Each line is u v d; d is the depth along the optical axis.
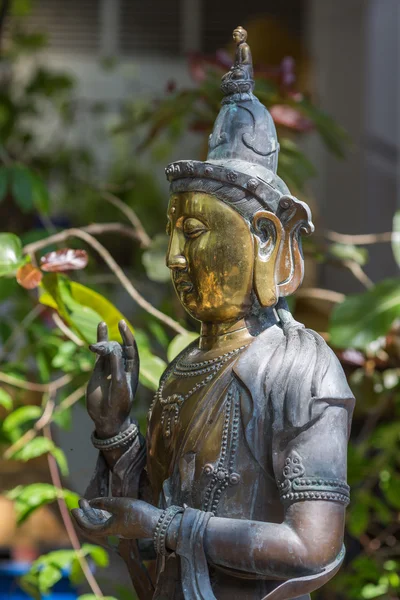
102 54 9.41
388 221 8.09
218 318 2.58
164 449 2.59
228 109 2.65
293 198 2.51
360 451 5.05
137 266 6.72
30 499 4.12
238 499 2.40
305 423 2.32
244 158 2.61
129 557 2.72
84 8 9.45
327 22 8.37
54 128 9.01
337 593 5.38
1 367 4.78
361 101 8.21
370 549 5.03
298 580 2.23
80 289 3.57
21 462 6.56
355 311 4.39
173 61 9.39
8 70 8.76
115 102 9.12
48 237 4.49
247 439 2.40
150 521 2.36
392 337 4.89
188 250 2.55
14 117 7.65
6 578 5.87
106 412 2.65
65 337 4.64
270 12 8.99
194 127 4.98
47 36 8.56
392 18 8.23
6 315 5.57
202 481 2.44
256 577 2.34
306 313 6.35
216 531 2.28
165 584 2.48
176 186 2.58
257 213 2.51
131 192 7.54
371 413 5.42
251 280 2.53
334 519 2.28
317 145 8.17
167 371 2.73
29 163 7.68
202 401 2.50
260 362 2.47
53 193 7.73
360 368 5.04
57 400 5.88
